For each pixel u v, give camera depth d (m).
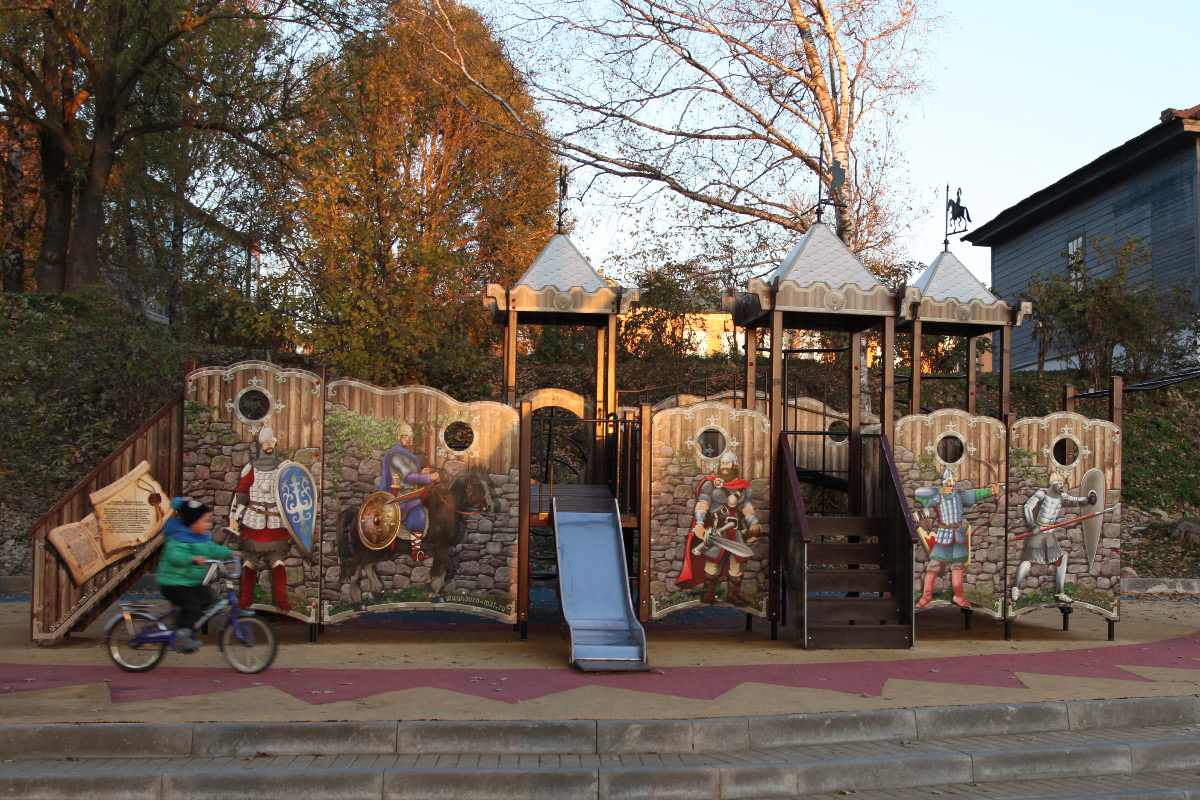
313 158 17.38
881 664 9.24
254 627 8.32
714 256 20.38
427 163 24.14
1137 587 14.90
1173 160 23.98
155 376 17.52
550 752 6.43
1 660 8.79
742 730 6.66
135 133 21.92
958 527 11.14
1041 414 21.39
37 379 17.77
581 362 21.88
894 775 6.30
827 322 12.11
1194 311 22.36
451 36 19.47
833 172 12.43
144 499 10.08
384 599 10.28
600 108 18.06
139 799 5.62
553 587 14.91
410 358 17.64
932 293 13.48
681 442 10.91
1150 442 20.62
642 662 8.77
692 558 10.80
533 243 27.53
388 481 10.40
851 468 11.64
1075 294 22.48
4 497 15.27
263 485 10.12
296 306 16.34
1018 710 7.29
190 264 23.31
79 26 20.05
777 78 18.09
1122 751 6.78
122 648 8.22
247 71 20.91
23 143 23.70
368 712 6.69
